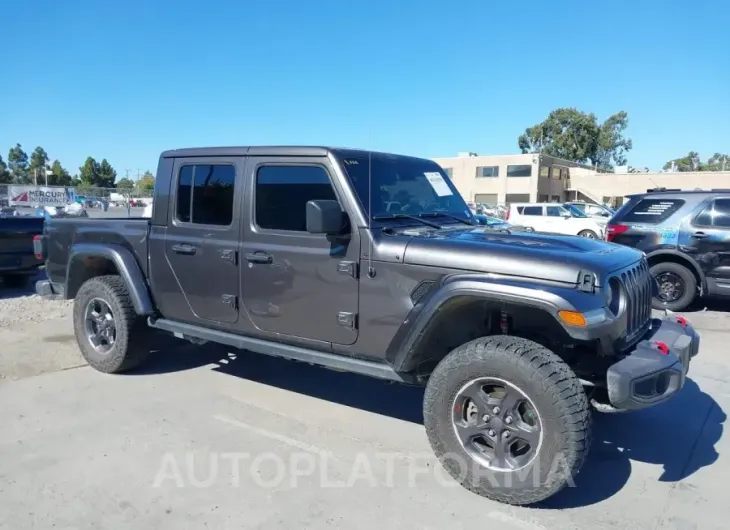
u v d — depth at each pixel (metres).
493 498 3.21
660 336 3.58
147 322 5.11
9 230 9.24
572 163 65.69
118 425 4.16
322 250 3.78
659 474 3.58
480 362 3.12
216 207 4.36
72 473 3.46
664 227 8.28
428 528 2.96
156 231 4.75
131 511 3.08
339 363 3.79
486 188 59.50
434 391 3.31
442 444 3.32
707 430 4.24
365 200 3.74
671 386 3.21
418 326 3.34
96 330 5.32
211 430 4.11
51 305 8.34
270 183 4.05
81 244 5.32
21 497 3.20
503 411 3.12
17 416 4.29
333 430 4.15
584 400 2.99
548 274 3.09
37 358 5.72
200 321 4.54
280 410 4.51
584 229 22.66
